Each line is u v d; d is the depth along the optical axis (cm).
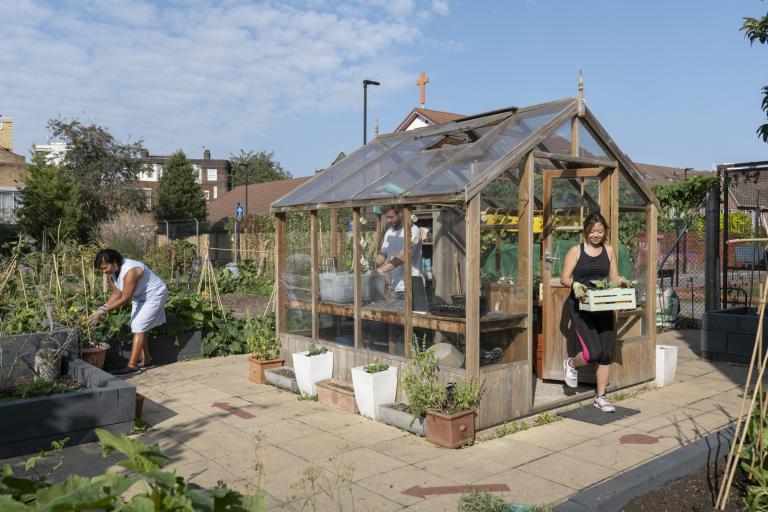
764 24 686
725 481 377
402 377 578
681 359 859
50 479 432
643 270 704
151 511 179
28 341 610
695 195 1151
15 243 899
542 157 588
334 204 648
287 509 381
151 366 818
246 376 757
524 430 542
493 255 541
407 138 738
